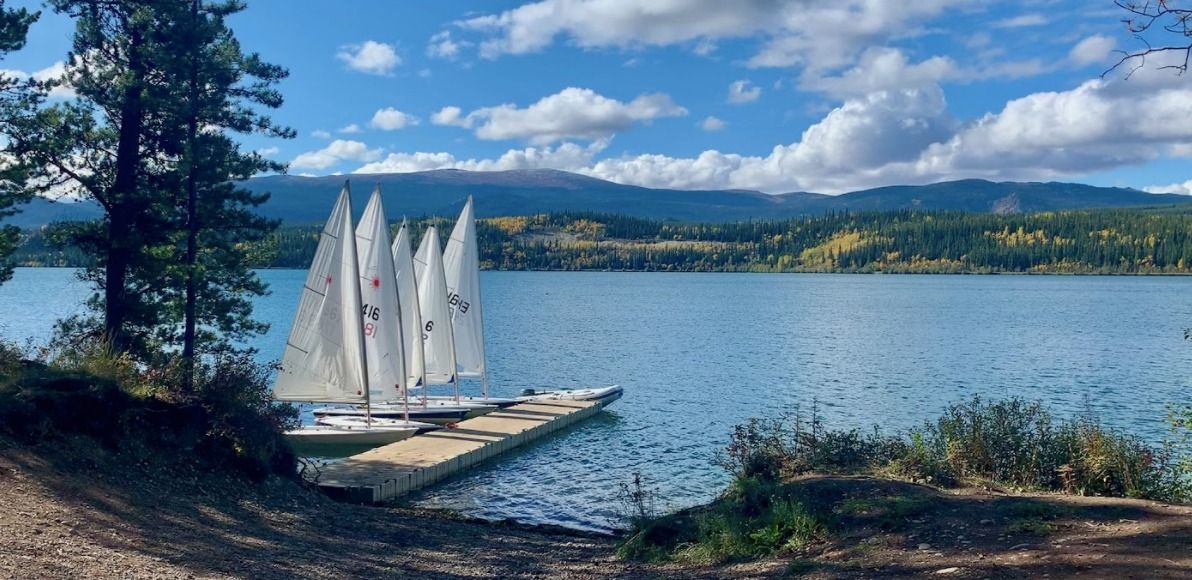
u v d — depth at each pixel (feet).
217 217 95.50
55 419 48.65
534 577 42.39
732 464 67.41
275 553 41.09
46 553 31.60
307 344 93.76
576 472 87.97
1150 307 387.34
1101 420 118.11
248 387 63.98
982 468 57.47
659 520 52.90
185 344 93.15
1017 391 147.95
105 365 59.06
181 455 53.67
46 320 248.52
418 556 46.50
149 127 90.38
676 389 153.38
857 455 61.67
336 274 93.45
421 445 92.79
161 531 39.99
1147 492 50.42
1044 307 392.27
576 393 135.44
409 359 119.34
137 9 85.71
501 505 74.08
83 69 86.53
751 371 178.70
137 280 91.20
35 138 79.46
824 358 201.16
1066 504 42.60
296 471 66.33
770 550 42.65
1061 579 30.32
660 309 384.88
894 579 33.42
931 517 42.50
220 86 95.91
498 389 156.56
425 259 124.88
